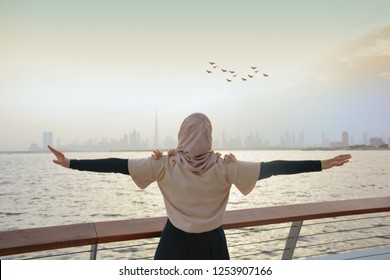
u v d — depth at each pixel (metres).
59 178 92.25
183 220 1.67
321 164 1.67
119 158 1.71
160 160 1.69
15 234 1.89
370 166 118.88
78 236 1.88
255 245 19.31
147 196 54.25
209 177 1.65
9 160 195.62
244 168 1.65
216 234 1.74
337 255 2.80
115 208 42.44
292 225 2.63
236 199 45.69
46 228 2.00
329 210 2.49
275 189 57.78
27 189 64.69
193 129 1.68
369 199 2.89
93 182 81.94
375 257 2.75
